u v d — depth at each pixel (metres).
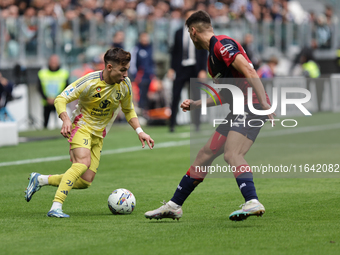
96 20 63.97
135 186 24.34
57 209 17.58
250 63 15.44
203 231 15.16
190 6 72.56
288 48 81.12
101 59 57.72
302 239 14.02
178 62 44.72
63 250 13.21
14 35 60.28
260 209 15.07
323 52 86.12
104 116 18.08
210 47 15.72
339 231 14.94
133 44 67.56
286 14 85.50
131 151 37.22
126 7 70.00
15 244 13.83
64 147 40.06
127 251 13.05
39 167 30.48
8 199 21.39
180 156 34.59
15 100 55.62
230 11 76.50
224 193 22.27
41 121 61.56
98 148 18.53
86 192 22.84
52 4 63.62
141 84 59.78
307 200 20.25
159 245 13.59
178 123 57.47
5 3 62.62
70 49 62.56
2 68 59.25
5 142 40.50
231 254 12.68
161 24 70.50
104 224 16.34
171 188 23.78
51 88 55.12
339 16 93.94
